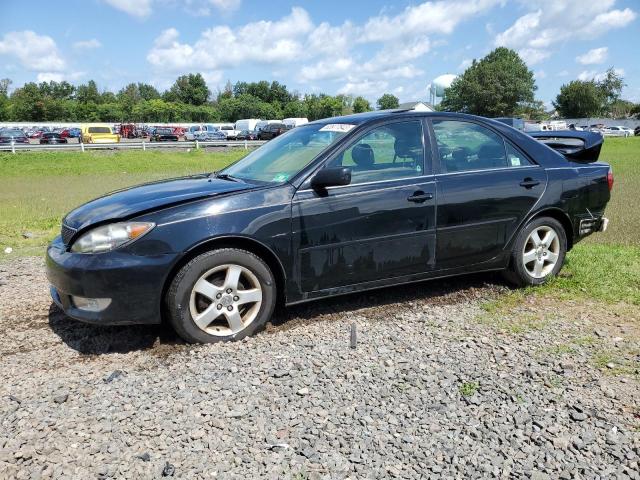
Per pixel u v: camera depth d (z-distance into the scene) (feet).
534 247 17.01
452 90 313.94
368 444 9.14
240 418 9.89
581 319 14.60
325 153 14.33
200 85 371.76
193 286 12.79
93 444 9.09
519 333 13.66
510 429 9.56
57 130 184.24
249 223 13.08
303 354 12.50
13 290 18.08
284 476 8.35
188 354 12.63
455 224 15.52
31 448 8.94
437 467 8.54
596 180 17.89
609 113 335.06
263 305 13.61
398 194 14.69
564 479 8.29
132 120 301.02
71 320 15.05
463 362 12.03
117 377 11.50
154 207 12.75
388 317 14.89
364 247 14.44
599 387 10.92
